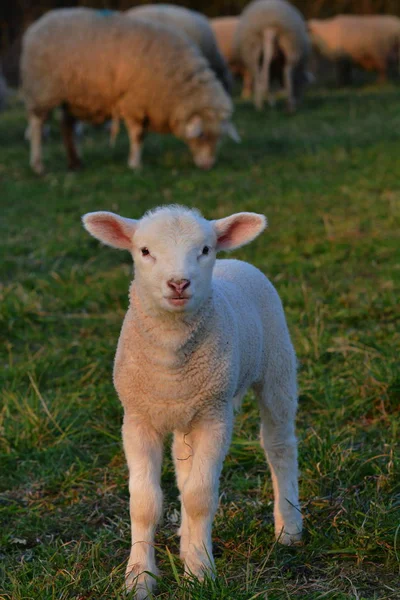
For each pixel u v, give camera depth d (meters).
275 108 20.16
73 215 10.80
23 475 5.02
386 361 6.04
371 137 14.85
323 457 4.76
